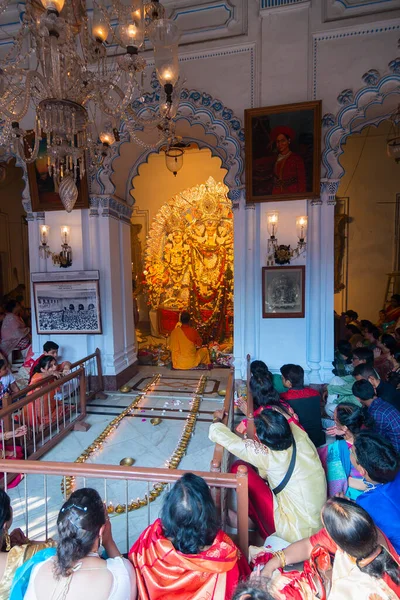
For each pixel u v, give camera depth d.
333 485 2.50
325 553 1.63
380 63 4.88
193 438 4.30
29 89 2.92
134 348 6.95
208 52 5.39
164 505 1.57
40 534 2.69
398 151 6.37
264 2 5.15
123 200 6.52
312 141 5.00
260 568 1.81
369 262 9.61
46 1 2.48
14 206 10.95
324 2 5.00
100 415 5.00
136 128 5.55
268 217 5.29
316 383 5.25
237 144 5.38
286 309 5.32
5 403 3.45
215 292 9.70
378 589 1.34
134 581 1.50
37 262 6.06
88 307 5.84
